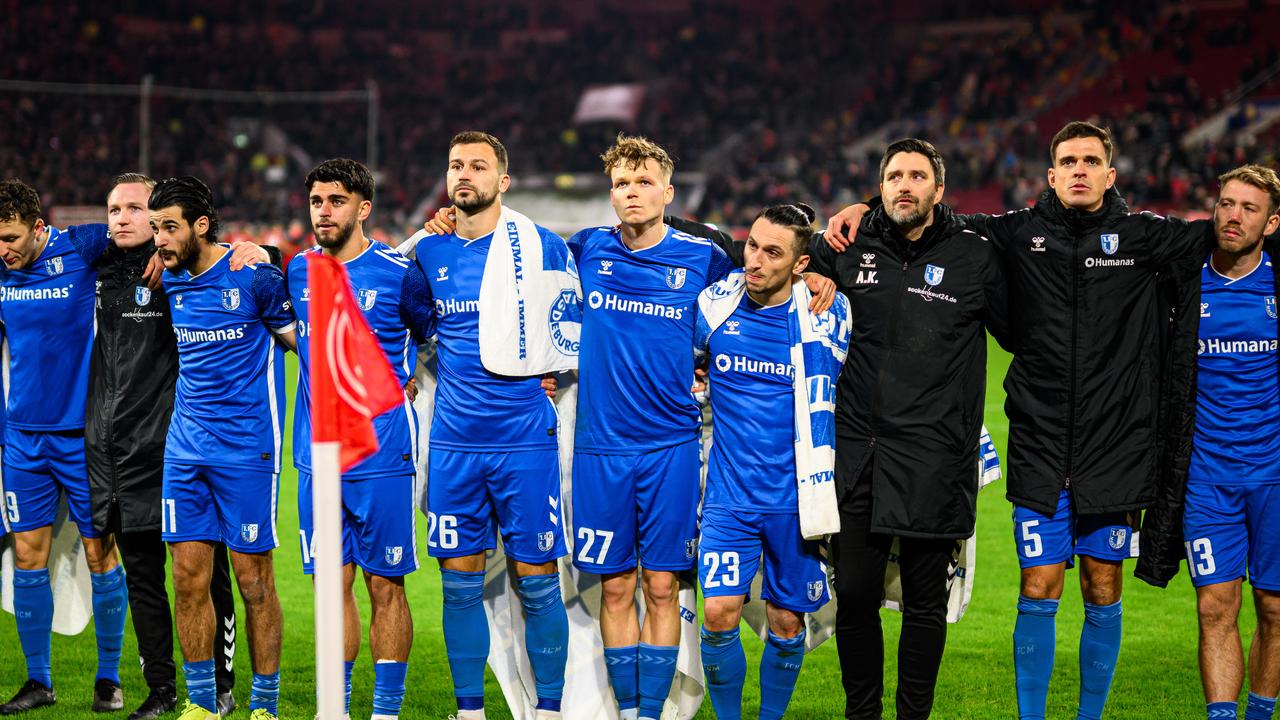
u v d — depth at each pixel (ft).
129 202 40.91
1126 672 48.70
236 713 43.39
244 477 40.27
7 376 44.47
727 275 39.99
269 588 41.11
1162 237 38.27
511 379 39.52
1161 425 38.86
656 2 415.64
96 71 339.57
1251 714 39.68
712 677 39.58
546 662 40.73
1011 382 39.60
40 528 43.91
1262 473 38.86
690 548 39.96
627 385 39.24
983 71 322.75
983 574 65.46
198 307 39.88
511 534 40.29
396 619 40.29
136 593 42.16
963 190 282.97
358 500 39.50
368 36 404.16
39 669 43.80
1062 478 38.45
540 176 319.88
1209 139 264.31
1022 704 39.14
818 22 393.09
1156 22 325.21
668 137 347.15
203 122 336.49
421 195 319.88
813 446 37.91
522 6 422.41
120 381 41.39
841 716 43.88
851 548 38.42
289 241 230.89
